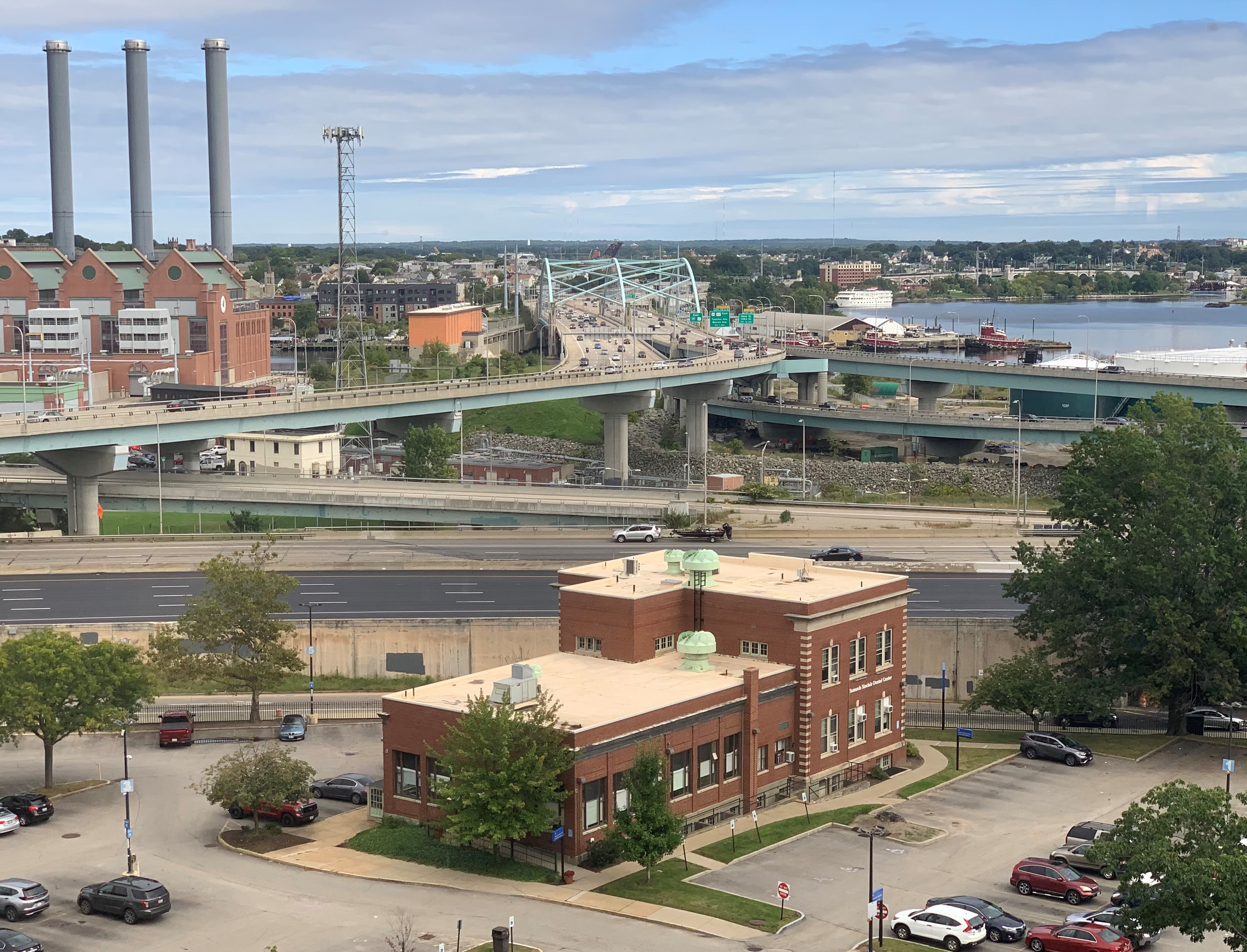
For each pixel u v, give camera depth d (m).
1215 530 108.88
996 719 111.50
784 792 91.75
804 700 91.56
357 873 77.38
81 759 99.62
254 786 84.00
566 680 88.75
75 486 191.75
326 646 119.81
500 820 75.94
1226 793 66.50
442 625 119.75
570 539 163.88
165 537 161.00
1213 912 61.22
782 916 71.62
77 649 94.44
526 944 67.38
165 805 89.88
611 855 78.69
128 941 68.38
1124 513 111.81
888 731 99.81
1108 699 105.06
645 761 76.44
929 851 82.56
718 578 101.00
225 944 67.88
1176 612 103.94
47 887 75.88
